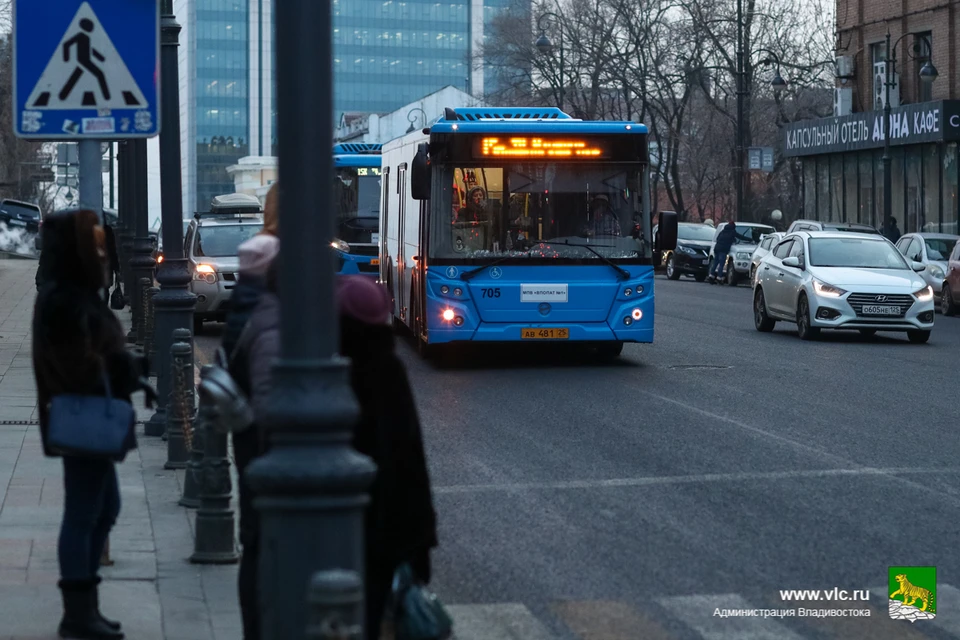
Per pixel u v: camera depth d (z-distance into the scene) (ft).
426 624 16.11
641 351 78.07
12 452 41.68
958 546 29.40
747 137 220.43
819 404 53.78
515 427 48.06
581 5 229.86
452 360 72.69
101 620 22.47
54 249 22.08
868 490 35.73
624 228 68.03
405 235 79.71
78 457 22.06
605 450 42.83
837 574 27.12
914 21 172.96
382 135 325.01
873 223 179.93
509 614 24.40
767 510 33.35
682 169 277.23
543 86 247.29
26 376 64.18
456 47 571.28
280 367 13.78
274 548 13.65
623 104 258.16
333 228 14.14
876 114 173.27
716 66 216.74
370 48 560.61
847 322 83.87
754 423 48.52
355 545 13.70
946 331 96.27
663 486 36.70
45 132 23.62
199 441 33.76
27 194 290.56
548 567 27.96
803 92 249.96
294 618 13.53
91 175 23.94
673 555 28.86
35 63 23.54
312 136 14.07
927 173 166.50
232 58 561.43
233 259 90.89
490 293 67.21
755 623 23.73
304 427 13.62
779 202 260.83
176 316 45.96
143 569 27.45
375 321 17.17
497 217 67.41
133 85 23.76
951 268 113.70
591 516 32.96
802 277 87.20
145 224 78.02
